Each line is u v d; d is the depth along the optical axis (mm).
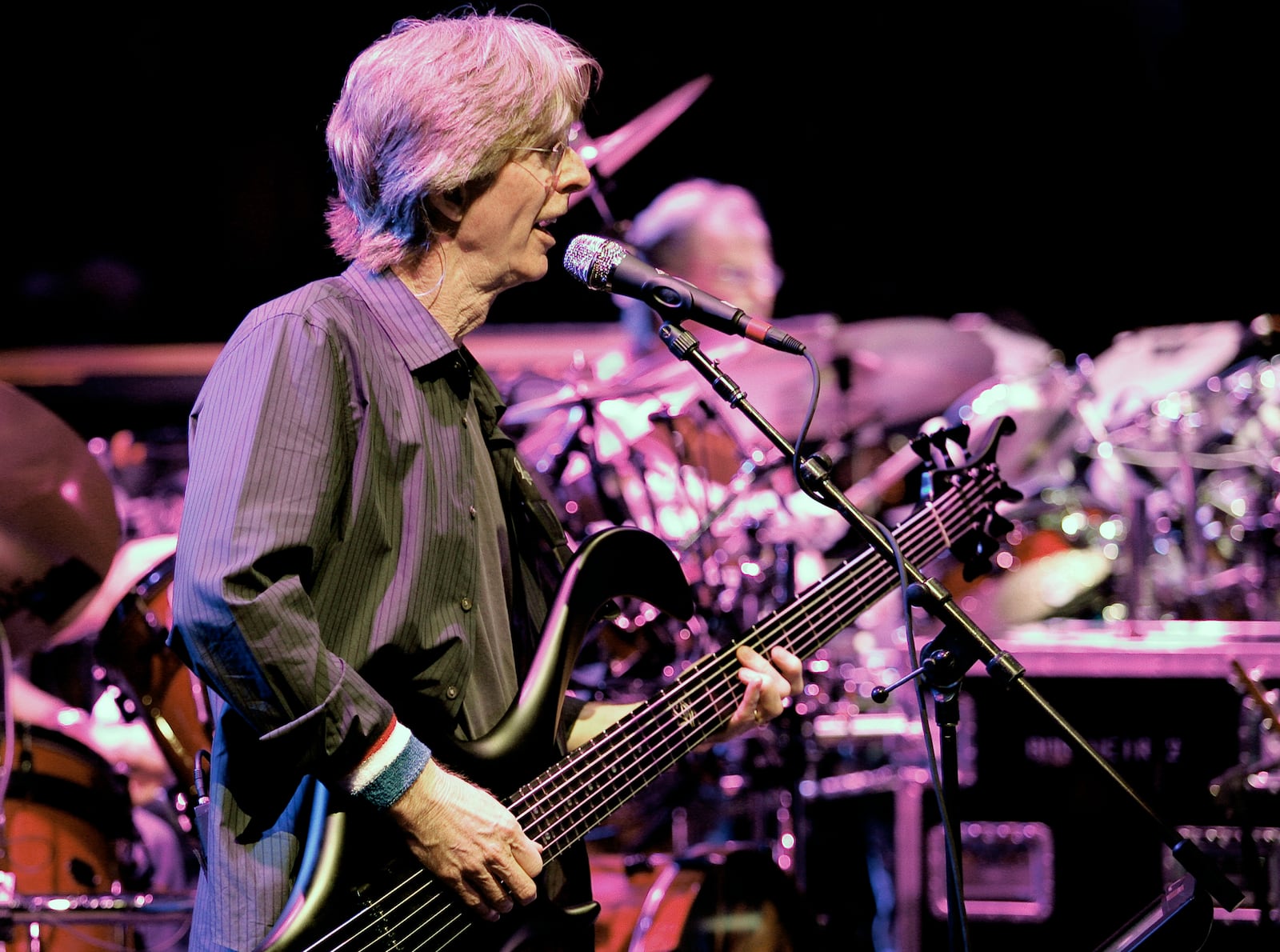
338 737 2854
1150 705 6172
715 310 3535
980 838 6312
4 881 4973
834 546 7391
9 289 11805
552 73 3400
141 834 5590
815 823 6785
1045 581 7680
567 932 3312
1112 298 11281
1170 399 7922
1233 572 7773
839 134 11383
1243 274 11055
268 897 2992
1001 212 11359
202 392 3131
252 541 2832
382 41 3434
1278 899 5508
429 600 3184
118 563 6211
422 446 3201
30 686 6137
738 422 6652
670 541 5828
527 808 3240
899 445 7855
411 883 3033
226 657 2816
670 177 11406
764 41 11305
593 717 3777
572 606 3521
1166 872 6086
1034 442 7828
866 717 6578
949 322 7508
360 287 3330
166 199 11828
